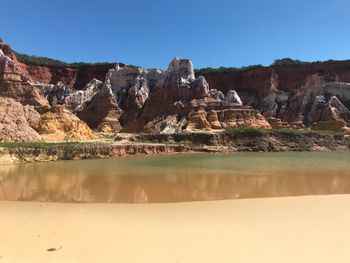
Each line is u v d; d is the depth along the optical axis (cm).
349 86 11888
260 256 1235
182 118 10625
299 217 1747
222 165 4772
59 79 14675
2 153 5122
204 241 1398
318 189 2755
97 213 1897
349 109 11506
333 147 8406
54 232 1521
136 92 12656
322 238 1408
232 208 2002
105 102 12412
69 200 2328
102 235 1480
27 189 2803
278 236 1445
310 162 5222
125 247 1332
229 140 8356
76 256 1238
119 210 1975
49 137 7694
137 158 6125
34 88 11244
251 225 1617
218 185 3005
